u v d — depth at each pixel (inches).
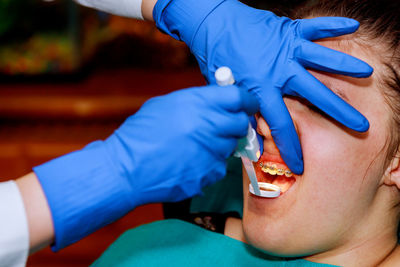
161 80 121.8
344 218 30.5
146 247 38.3
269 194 31.2
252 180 30.1
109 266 38.0
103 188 24.0
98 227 24.8
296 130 30.9
